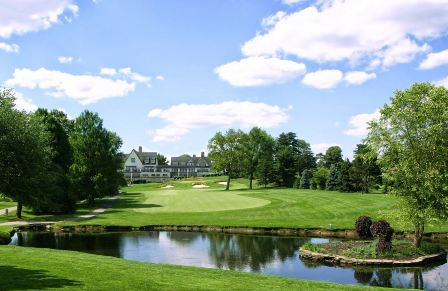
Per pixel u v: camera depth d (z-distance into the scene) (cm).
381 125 2817
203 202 6078
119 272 1622
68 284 1349
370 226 2945
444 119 2623
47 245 3228
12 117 4034
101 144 6406
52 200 5166
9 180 4128
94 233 3841
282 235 3653
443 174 2655
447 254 2797
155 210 5272
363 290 1593
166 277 1600
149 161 19350
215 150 10350
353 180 8012
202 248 3070
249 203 5744
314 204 5319
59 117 7588
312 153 14338
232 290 1447
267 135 10869
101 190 6181
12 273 1474
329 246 2864
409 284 2112
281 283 1667
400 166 2748
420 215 2628
